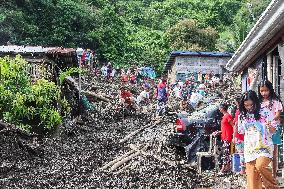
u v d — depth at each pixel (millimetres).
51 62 19312
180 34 49812
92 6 55656
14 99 15703
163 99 22516
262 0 61469
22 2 42938
